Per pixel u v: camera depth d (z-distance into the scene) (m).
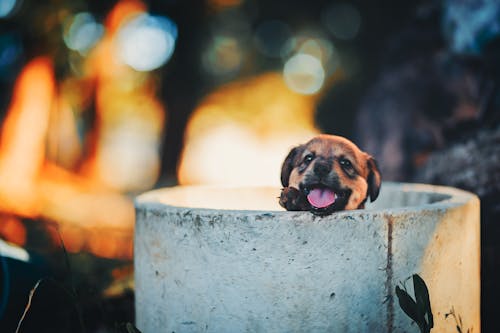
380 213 2.93
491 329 4.39
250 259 2.91
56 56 10.16
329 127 10.74
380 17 8.52
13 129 9.73
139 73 12.06
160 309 3.19
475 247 3.39
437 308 3.08
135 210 3.46
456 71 6.02
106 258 6.46
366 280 2.92
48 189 8.89
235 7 11.41
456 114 5.93
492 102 5.45
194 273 3.02
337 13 10.90
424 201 3.96
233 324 2.95
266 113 13.84
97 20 10.65
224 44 12.27
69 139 11.26
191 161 15.95
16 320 4.01
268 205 4.25
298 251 2.88
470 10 5.69
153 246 3.21
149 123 17.06
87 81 10.91
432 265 3.05
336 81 10.73
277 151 14.93
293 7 11.20
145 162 17.12
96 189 10.38
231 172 16.12
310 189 3.18
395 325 2.97
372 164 3.47
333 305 2.89
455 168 5.13
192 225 3.01
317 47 12.12
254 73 12.84
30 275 4.14
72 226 7.42
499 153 4.85
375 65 8.56
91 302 4.38
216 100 12.94
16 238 6.59
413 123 6.29
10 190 8.10
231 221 2.93
